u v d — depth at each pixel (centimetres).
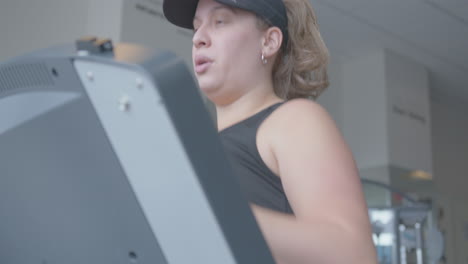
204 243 44
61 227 50
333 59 601
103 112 44
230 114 101
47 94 47
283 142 79
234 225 44
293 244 57
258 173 85
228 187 44
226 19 99
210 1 100
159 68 42
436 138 733
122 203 46
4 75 50
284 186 77
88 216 48
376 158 568
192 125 43
